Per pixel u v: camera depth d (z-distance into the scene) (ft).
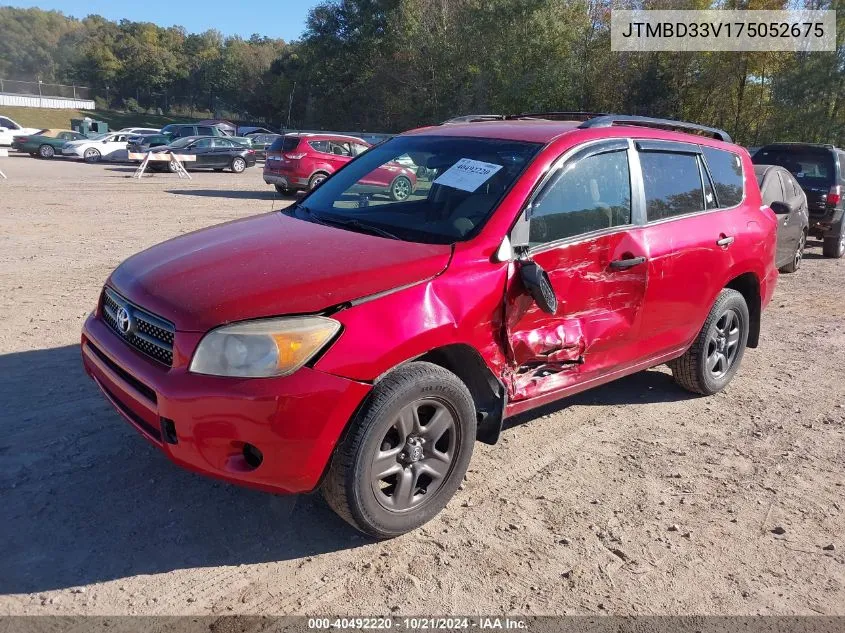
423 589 9.62
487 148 13.24
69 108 253.24
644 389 17.65
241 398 9.01
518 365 11.78
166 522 10.75
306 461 9.37
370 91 196.95
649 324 14.33
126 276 11.44
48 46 353.10
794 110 135.85
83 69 323.37
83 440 13.03
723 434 15.23
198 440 9.24
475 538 10.86
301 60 222.69
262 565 9.94
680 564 10.53
